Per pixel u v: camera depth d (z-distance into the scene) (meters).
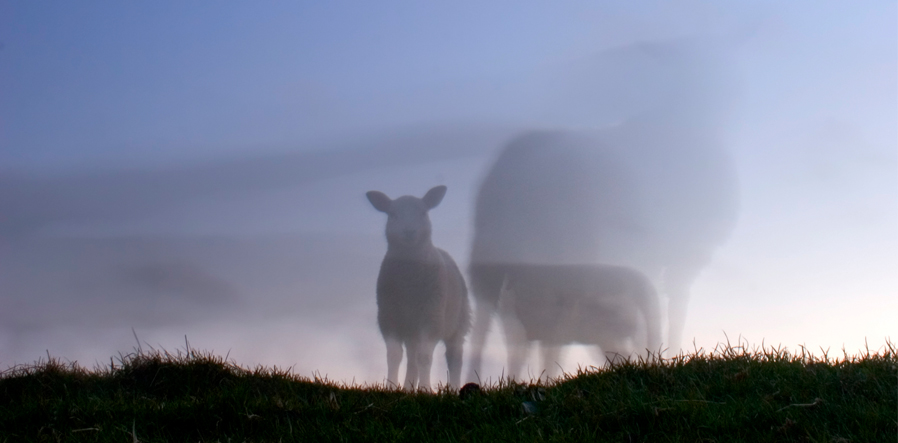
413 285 6.19
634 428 3.45
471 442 3.37
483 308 6.51
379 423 3.69
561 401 3.84
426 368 6.27
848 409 3.42
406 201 6.58
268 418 3.88
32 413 4.11
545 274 6.06
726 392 3.85
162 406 4.15
